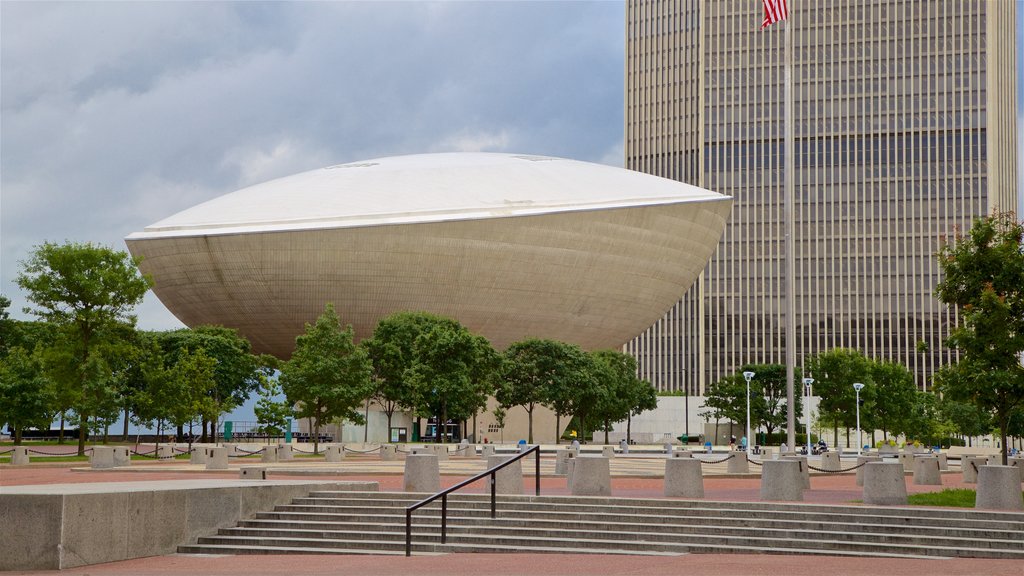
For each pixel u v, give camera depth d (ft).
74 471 121.49
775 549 54.34
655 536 57.31
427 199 252.21
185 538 60.34
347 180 262.26
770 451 168.35
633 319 282.77
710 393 327.47
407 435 265.34
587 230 255.29
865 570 46.73
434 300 252.21
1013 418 165.99
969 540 54.39
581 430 250.57
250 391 248.11
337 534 60.59
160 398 177.47
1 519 52.37
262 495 66.08
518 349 244.42
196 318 268.82
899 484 67.56
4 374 168.14
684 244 273.13
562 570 47.47
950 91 435.53
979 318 88.22
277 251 244.01
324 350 184.85
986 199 428.15
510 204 253.65
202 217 254.27
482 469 115.14
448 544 57.62
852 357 284.61
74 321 159.74
